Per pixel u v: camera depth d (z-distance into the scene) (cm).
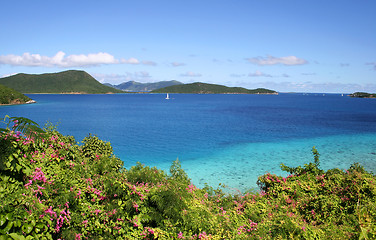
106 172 727
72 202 544
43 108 12188
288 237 591
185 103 19025
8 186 471
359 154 2711
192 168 2161
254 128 5147
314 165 1091
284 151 2880
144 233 589
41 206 460
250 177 1911
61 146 691
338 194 814
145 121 6538
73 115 8425
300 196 875
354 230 610
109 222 582
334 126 5534
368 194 761
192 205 704
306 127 5312
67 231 499
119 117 7756
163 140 3631
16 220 400
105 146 1039
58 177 582
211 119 7206
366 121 6688
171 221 625
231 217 725
